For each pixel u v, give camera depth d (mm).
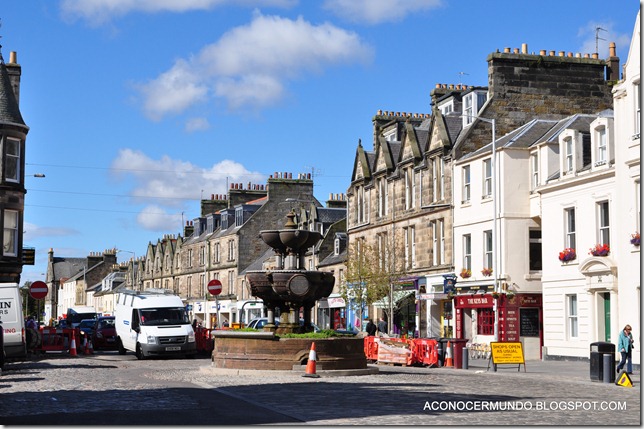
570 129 35875
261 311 76125
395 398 17688
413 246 49375
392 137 56906
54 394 18344
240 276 80375
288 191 82438
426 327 46750
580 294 34719
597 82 46906
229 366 25156
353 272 49594
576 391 20406
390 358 32625
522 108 45688
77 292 139125
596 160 34000
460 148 44656
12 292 30406
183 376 24250
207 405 16000
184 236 100188
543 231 37562
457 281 43594
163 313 37062
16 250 40438
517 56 45688
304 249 27062
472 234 42719
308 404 16406
